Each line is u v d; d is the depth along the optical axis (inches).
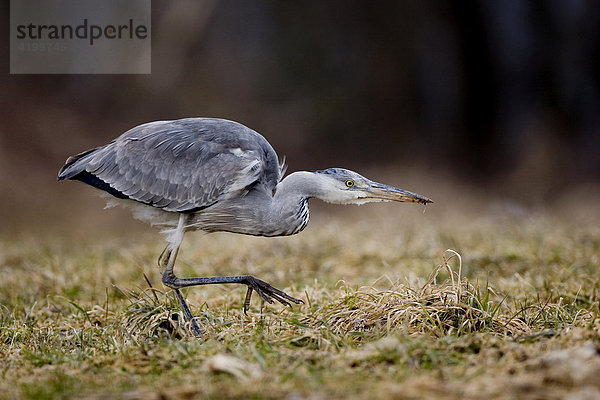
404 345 272.2
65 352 312.3
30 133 964.6
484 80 1020.5
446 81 1048.2
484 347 277.6
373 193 361.1
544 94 981.8
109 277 476.7
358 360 265.9
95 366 284.8
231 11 1058.7
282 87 1065.5
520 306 354.0
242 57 1061.1
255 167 359.3
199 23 1051.9
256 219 362.3
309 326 320.5
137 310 348.8
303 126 1055.6
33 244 619.2
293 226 363.6
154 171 360.5
